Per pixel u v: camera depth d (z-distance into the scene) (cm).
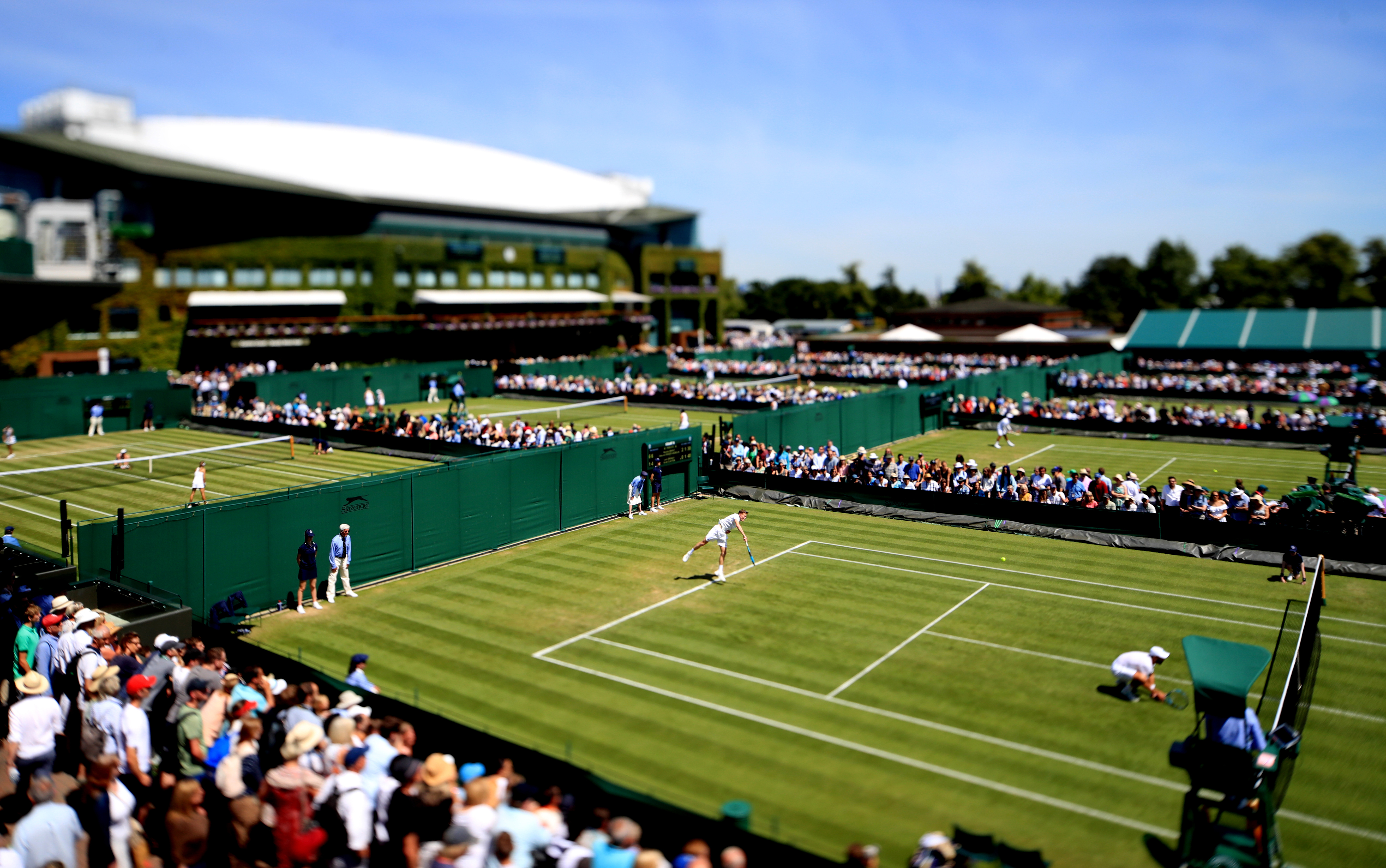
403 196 9775
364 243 9344
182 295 7988
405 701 1825
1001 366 8862
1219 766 1298
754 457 3878
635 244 12862
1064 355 9956
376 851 1095
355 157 11769
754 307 18425
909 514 3369
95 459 4575
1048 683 1911
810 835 1341
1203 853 1272
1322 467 4366
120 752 1206
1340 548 2680
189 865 1036
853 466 3809
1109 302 18138
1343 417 4550
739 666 2006
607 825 1077
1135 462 4550
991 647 2116
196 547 2308
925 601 2442
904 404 5400
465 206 10094
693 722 1738
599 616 2338
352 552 2611
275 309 8688
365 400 6706
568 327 11138
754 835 1107
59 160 7419
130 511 3378
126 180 7669
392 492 2706
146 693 1224
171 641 1491
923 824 1383
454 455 4472
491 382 7675
